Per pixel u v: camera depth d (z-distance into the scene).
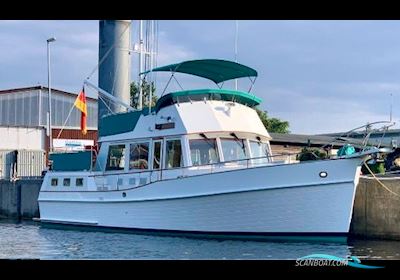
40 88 48.00
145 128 18.31
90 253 15.52
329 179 15.05
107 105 22.77
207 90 17.84
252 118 18.19
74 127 47.94
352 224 18.02
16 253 15.91
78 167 20.33
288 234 15.52
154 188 17.14
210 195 16.09
